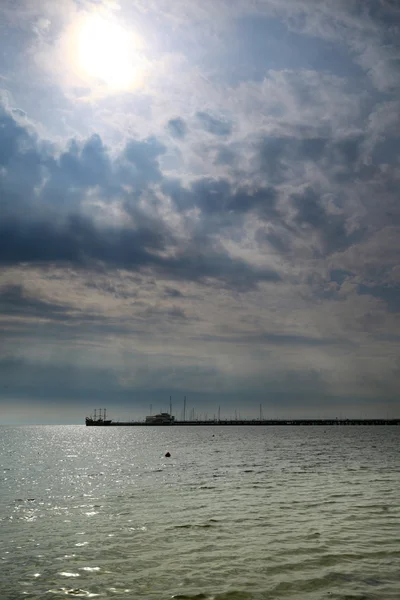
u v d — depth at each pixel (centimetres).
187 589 1714
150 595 1659
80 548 2255
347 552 2152
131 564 2006
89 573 1897
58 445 13900
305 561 2027
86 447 12725
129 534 2522
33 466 7056
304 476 5281
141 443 14862
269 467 6475
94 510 3238
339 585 1738
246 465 6825
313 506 3300
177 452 10206
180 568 1948
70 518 2967
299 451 10238
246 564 1992
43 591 1703
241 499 3644
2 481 5088
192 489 4256
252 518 2902
